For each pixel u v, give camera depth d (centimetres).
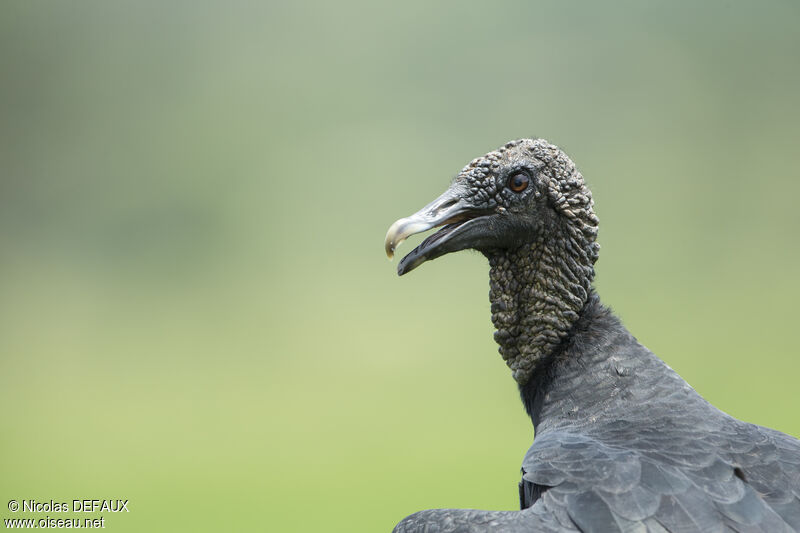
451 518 452
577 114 2981
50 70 3434
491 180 527
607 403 498
